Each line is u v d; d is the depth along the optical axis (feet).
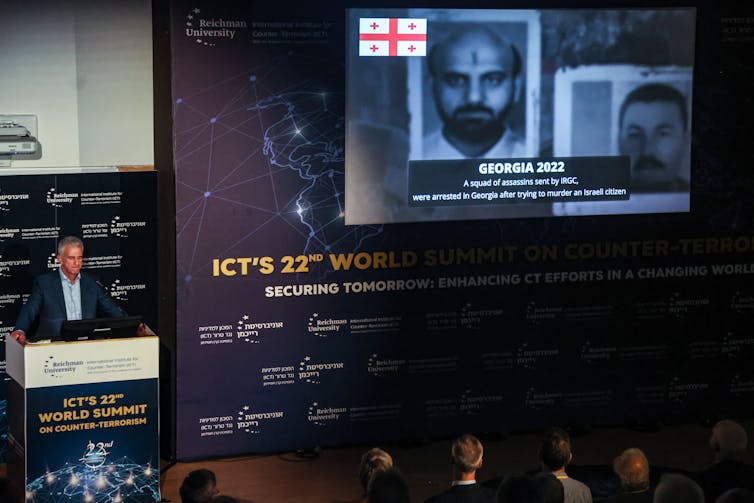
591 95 28.35
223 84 26.68
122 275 27.78
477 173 28.12
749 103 29.17
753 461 27.68
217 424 27.86
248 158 27.04
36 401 23.08
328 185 27.53
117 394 23.59
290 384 28.14
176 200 26.81
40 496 23.35
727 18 28.73
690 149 29.07
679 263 29.58
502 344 29.07
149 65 28.53
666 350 29.94
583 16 28.02
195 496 18.15
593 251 29.07
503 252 28.63
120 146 28.66
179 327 27.27
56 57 27.99
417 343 28.63
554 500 17.80
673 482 16.08
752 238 29.81
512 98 27.94
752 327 30.27
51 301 26.32
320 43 26.99
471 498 18.78
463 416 29.19
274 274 27.61
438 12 27.37
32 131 27.99
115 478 23.81
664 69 28.60
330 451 28.53
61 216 27.12
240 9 26.50
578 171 28.58
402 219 27.96
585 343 29.50
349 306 28.14
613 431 29.84
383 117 27.53
